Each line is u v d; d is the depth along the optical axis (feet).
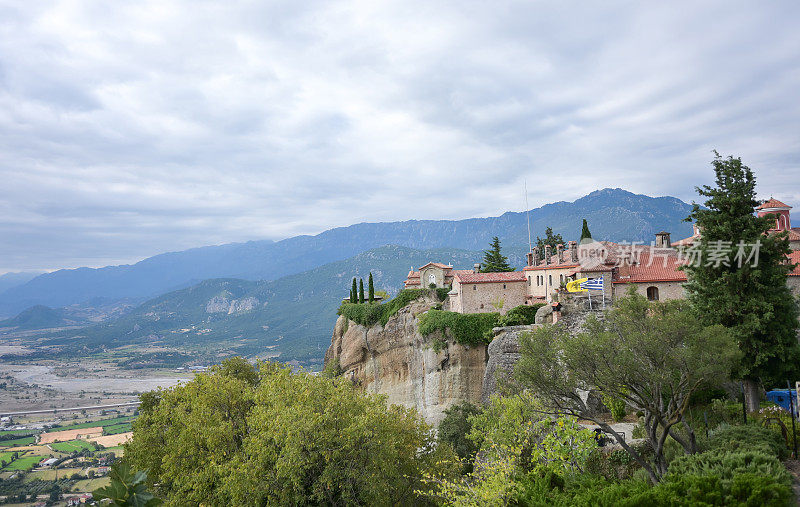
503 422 112.68
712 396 124.98
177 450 116.78
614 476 100.37
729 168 128.26
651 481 87.51
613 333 93.15
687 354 81.71
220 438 117.50
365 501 104.78
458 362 226.38
